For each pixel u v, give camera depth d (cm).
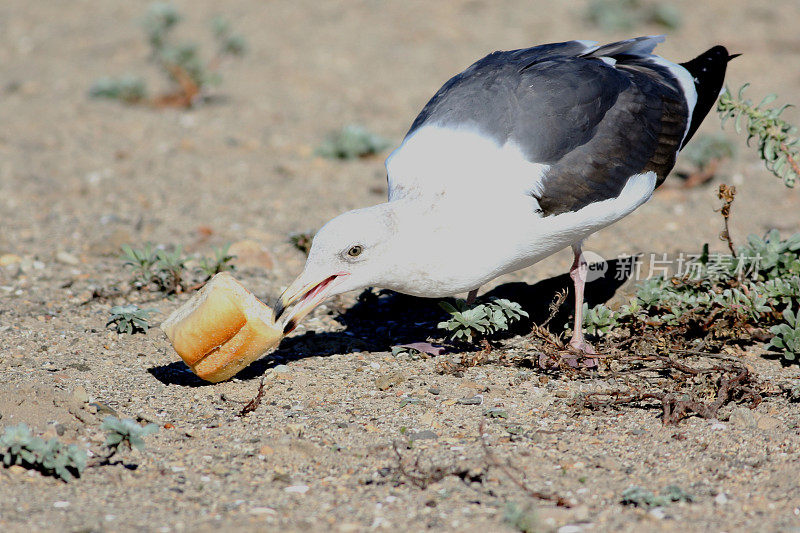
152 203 1603
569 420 889
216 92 2322
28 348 1030
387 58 2606
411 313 1174
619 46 1092
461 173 934
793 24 2922
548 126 955
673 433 857
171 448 825
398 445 835
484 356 1018
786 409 902
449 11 3009
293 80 2423
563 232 972
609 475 779
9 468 764
